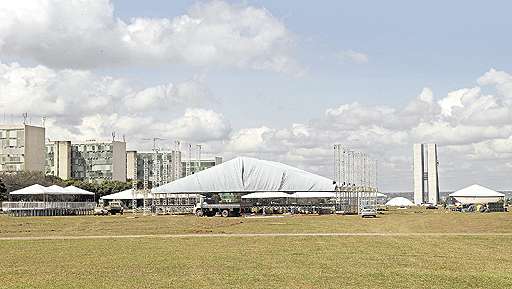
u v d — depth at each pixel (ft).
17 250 159.84
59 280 107.04
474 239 184.24
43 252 153.99
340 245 166.09
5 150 634.84
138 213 436.35
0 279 108.68
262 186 414.41
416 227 249.75
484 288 97.86
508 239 183.83
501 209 466.29
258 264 126.31
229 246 164.86
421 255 141.90
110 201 581.12
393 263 127.34
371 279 106.42
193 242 177.99
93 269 120.67
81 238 196.44
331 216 372.99
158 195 450.71
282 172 419.95
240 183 414.00
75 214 410.11
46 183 557.33
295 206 431.84
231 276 110.11
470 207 472.85
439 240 181.16
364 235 200.13
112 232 226.38
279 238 189.06
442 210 505.25
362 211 371.35
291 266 123.13
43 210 396.16
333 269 118.73
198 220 319.27
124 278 108.78
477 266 122.93
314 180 419.54
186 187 418.72
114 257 140.77
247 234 207.10
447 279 106.01
